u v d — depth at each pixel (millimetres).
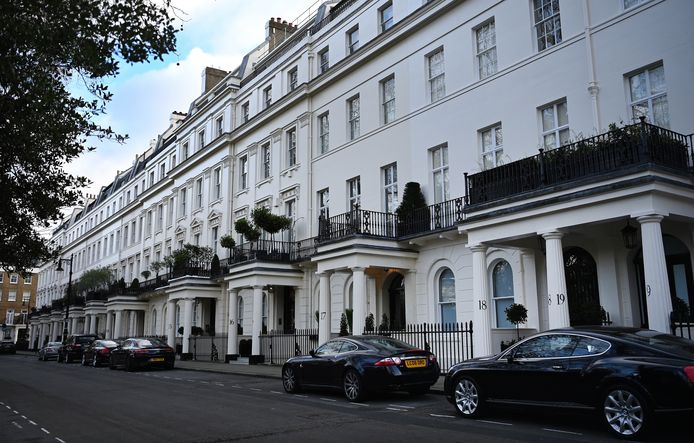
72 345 35656
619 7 15148
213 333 33062
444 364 17062
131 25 8016
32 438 9039
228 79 36656
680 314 11883
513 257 17000
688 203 11969
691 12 13539
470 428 8727
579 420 9242
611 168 12141
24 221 13211
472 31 19641
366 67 24203
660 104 14125
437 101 20516
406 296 20562
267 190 30250
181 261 33969
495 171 14875
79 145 11523
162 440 8578
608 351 8047
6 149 10344
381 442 7840
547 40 17203
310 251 25406
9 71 8398
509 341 15047
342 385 12461
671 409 7141
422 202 20359
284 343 25438
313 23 29562
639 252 14344
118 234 56031
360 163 23859
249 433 8867
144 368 25812
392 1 23469
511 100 17797
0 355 54969
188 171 40594
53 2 7922
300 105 28125
